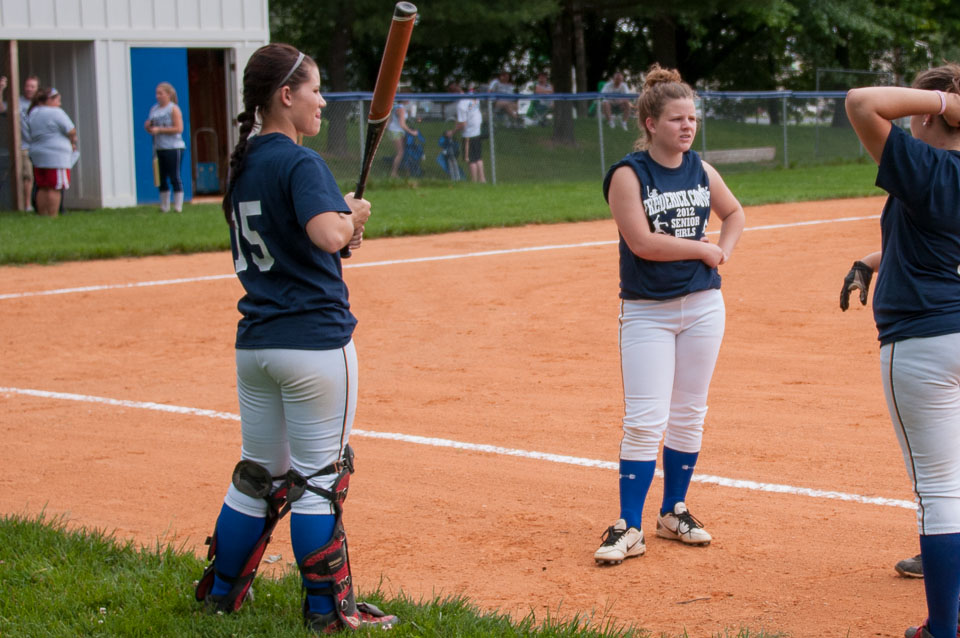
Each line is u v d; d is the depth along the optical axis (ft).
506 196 150.82
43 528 34.22
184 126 147.74
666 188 32.71
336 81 209.05
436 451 44.75
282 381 26.03
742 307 73.51
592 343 64.85
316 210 24.67
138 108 143.64
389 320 72.13
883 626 28.19
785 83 310.04
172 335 68.39
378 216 124.16
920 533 25.61
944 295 24.53
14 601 28.68
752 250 97.81
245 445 27.55
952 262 24.52
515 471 42.06
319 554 26.40
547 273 88.48
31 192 135.74
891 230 25.57
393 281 85.92
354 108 167.22
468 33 190.60
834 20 260.42
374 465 43.04
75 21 136.36
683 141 32.35
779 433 46.06
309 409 26.16
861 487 39.32
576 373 57.77
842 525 35.76
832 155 217.15
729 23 264.72
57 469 42.91
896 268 25.17
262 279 26.12
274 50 26.08
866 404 50.29
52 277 88.02
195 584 29.66
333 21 195.83
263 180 25.45
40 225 116.37
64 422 49.73
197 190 158.61
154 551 33.30
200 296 80.12
